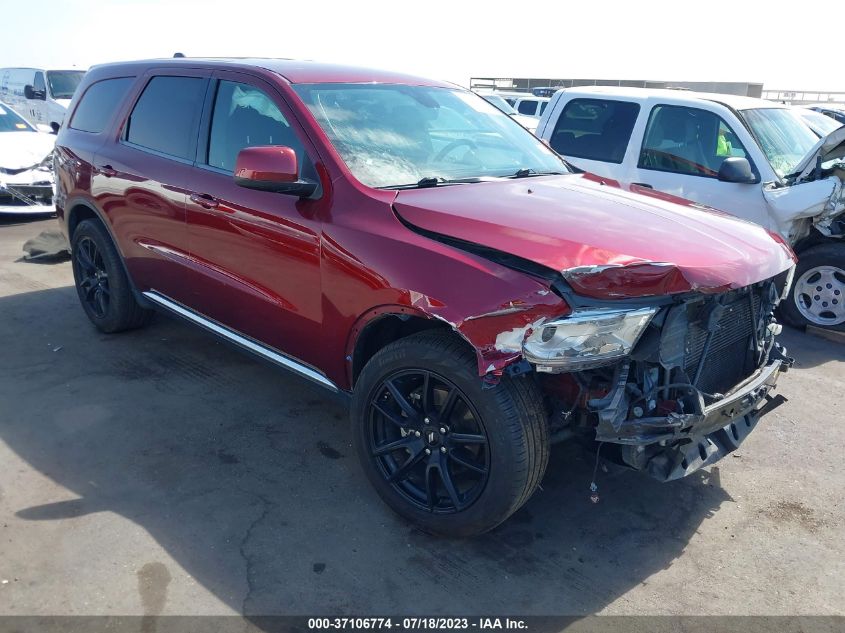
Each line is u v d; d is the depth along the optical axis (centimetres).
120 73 488
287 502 327
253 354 385
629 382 272
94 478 339
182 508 318
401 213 302
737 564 296
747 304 325
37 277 667
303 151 341
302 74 376
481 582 280
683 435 271
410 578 280
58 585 266
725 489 353
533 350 250
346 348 323
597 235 283
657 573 289
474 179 356
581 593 276
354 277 304
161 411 408
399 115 379
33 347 496
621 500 340
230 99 389
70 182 506
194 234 396
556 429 288
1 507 313
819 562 298
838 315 584
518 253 264
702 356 293
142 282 462
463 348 277
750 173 575
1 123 953
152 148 436
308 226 325
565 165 427
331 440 384
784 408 448
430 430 296
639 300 262
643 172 646
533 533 313
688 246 289
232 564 283
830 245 581
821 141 564
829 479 364
